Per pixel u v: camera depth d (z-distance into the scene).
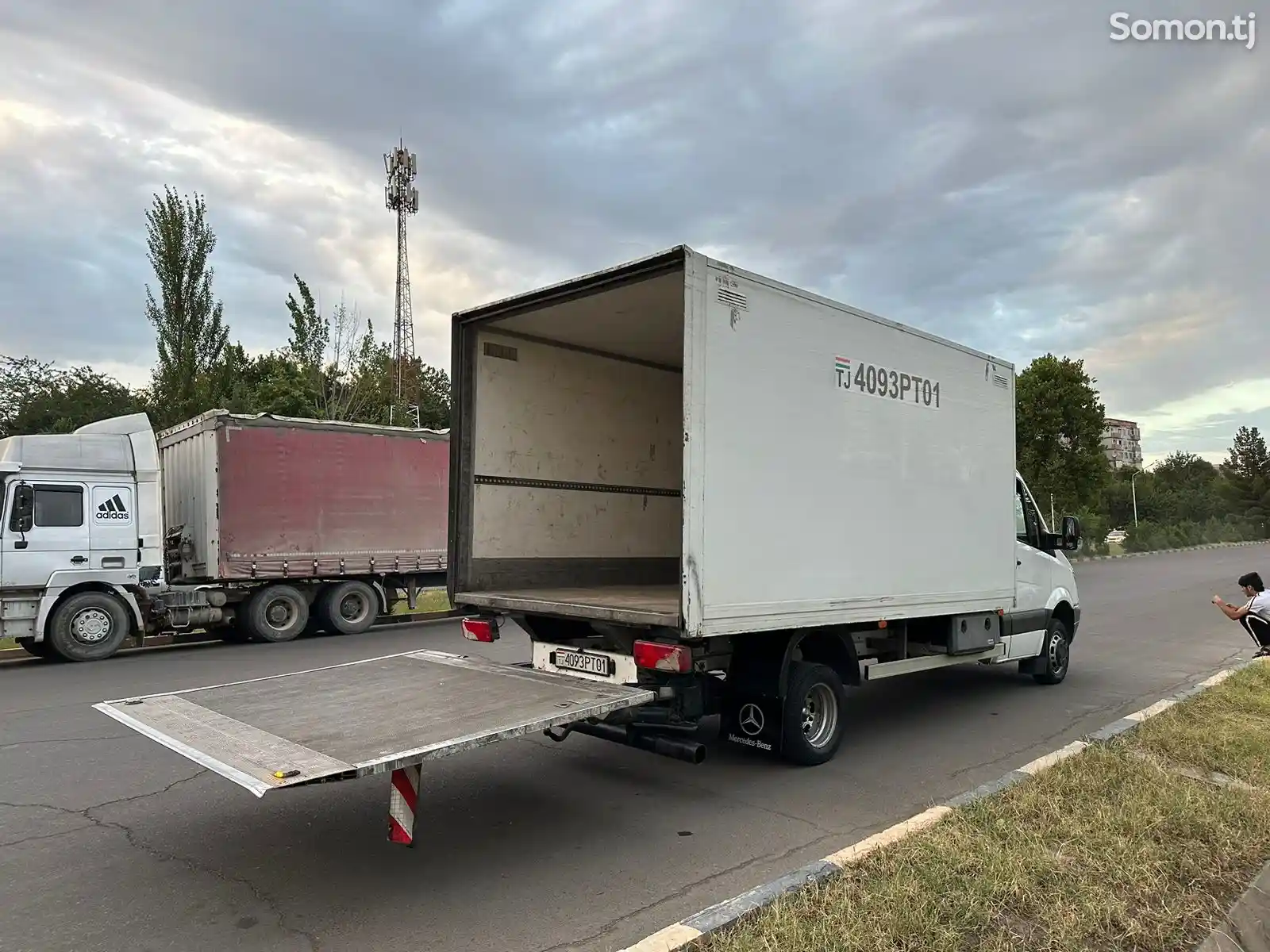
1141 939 3.44
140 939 3.58
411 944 3.55
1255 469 71.50
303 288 26.41
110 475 11.65
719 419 5.08
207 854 4.50
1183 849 4.27
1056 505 30.45
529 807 5.33
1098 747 5.91
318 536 13.66
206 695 5.00
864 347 6.28
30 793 5.49
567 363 7.50
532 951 3.50
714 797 5.54
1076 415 29.84
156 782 5.73
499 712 4.59
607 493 7.81
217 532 12.64
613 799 5.49
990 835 4.38
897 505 6.57
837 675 6.49
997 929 3.48
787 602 5.52
